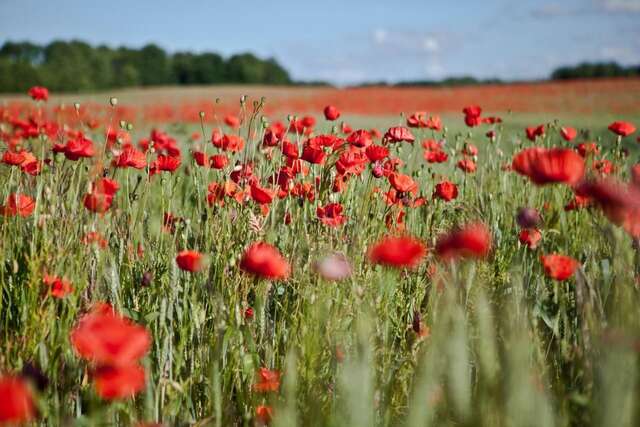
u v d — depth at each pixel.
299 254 2.62
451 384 1.49
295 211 3.18
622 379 1.37
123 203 3.16
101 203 2.27
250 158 3.36
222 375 2.11
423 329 2.06
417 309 2.37
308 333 2.01
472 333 1.91
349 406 1.59
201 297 2.38
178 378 2.16
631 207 1.68
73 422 1.74
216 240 2.64
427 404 1.48
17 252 2.40
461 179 4.45
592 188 1.75
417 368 1.88
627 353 1.41
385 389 1.83
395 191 2.96
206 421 1.84
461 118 20.59
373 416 1.69
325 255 2.36
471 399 1.68
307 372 1.91
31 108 8.02
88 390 1.88
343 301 2.13
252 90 51.88
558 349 1.99
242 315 2.30
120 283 2.46
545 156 1.83
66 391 1.89
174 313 2.34
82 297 2.22
